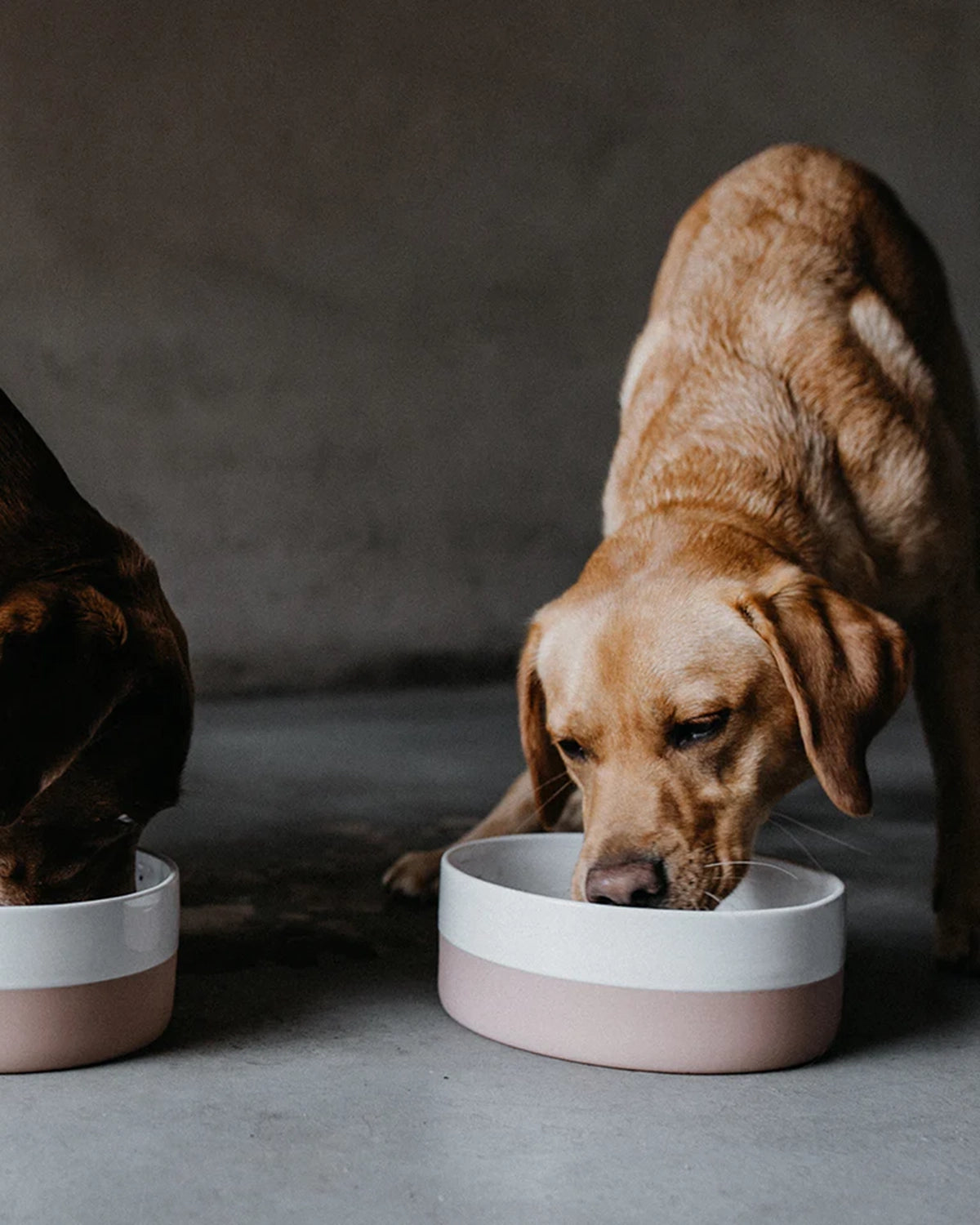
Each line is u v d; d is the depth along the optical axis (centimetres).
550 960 179
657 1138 156
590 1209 138
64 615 159
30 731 152
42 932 165
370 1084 169
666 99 669
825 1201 141
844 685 188
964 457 257
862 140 711
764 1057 177
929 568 233
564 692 195
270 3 594
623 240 662
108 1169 143
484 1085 170
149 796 172
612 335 661
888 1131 161
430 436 629
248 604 597
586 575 209
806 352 236
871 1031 199
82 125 564
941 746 242
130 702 168
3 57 552
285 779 397
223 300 589
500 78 638
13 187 554
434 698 588
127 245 573
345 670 615
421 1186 142
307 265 604
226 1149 149
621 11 659
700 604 192
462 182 632
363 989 208
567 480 654
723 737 190
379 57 615
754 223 258
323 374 609
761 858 210
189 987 206
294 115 600
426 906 259
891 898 278
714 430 229
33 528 173
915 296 262
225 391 591
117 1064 173
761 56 687
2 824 150
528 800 265
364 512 617
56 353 563
